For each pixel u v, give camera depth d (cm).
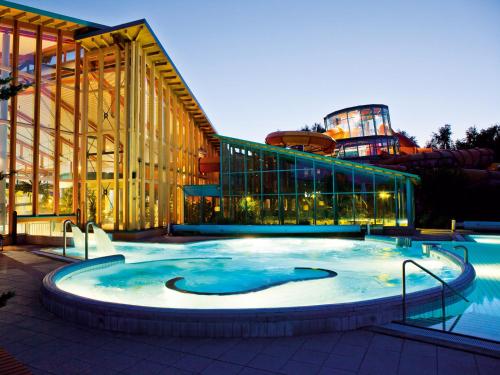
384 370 353
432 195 2688
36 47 1722
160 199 2145
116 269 1032
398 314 502
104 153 1923
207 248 1570
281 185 2050
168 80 2311
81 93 1969
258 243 1666
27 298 649
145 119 2012
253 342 431
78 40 1881
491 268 978
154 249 1541
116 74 1897
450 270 1016
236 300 715
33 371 359
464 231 2075
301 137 2492
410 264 1134
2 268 946
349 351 400
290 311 457
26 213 1767
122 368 366
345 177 1955
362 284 859
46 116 1869
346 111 4872
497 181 3094
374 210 1897
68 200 1995
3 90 400
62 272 802
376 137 4500
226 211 2138
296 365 368
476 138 5428
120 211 1938
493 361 370
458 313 566
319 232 1862
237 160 2139
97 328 488
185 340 440
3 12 1596
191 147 2842
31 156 1816
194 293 758
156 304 697
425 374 343
